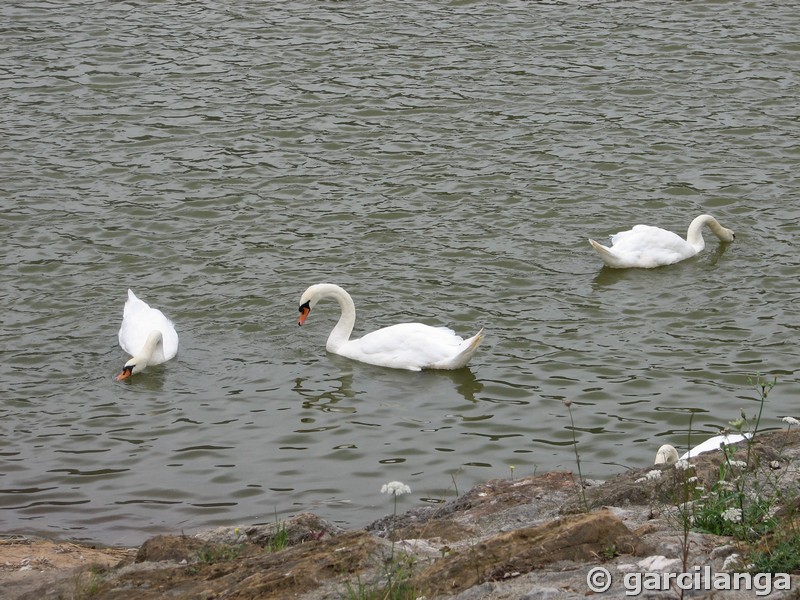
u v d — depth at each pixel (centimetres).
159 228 1977
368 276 1808
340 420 1420
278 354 1614
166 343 1603
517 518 891
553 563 707
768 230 1961
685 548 697
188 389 1509
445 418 1416
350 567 735
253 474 1288
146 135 2362
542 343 1595
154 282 1803
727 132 2328
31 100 2525
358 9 3075
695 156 2230
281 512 1202
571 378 1493
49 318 1694
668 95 2511
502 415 1414
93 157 2259
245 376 1549
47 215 2019
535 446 1334
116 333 1659
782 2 3059
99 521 1188
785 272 1808
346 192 2106
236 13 3059
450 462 1302
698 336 1597
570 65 2681
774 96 2494
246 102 2519
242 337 1659
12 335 1641
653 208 2039
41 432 1390
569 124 2380
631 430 1356
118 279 1811
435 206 2045
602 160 2217
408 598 684
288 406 1463
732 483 846
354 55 2766
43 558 988
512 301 1728
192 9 3092
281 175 2180
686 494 839
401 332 1588
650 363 1521
